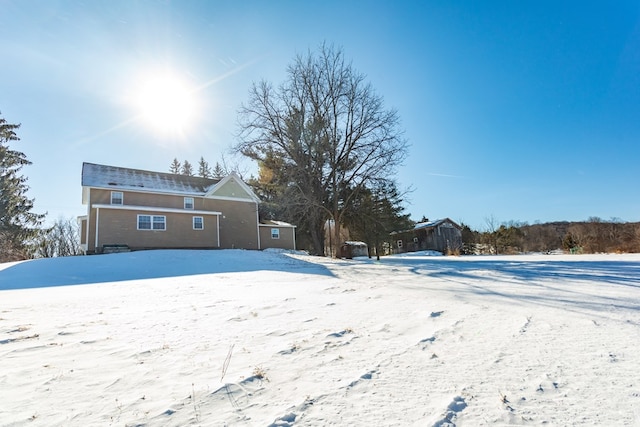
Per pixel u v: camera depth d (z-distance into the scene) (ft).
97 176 65.92
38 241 91.76
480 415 5.66
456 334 10.45
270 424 5.45
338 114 67.62
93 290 23.18
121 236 61.16
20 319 13.52
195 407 6.06
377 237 88.28
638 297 15.70
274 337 10.50
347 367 7.92
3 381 7.26
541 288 18.99
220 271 37.04
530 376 7.25
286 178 70.85
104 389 6.86
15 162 84.53
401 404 6.10
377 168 62.75
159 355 8.95
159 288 23.40
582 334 10.11
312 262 48.42
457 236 133.18
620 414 5.62
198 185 79.00
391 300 16.39
